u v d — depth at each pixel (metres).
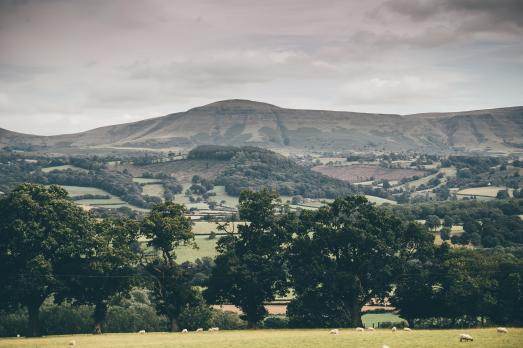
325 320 169.75
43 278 147.12
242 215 174.88
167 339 116.31
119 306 188.75
